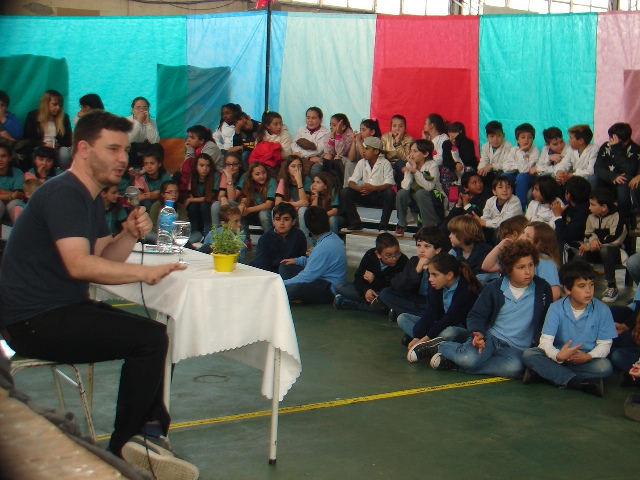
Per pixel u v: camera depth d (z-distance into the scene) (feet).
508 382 15.80
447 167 28.63
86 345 9.57
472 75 29.89
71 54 33.14
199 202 28.96
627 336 16.51
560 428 13.23
